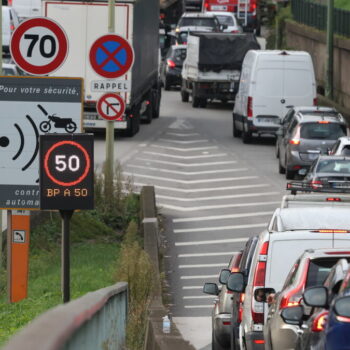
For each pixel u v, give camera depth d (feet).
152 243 185.57
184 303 164.35
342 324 60.70
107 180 222.69
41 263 175.83
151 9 397.60
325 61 479.41
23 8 449.89
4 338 104.88
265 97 361.30
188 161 318.65
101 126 341.62
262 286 94.94
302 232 96.17
